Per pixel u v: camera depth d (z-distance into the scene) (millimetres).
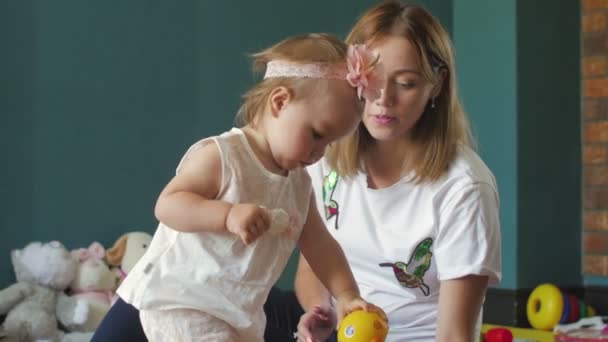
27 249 2682
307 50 1422
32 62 2807
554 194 3955
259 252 1438
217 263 1424
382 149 1797
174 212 1369
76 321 2641
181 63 3168
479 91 3943
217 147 1416
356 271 1882
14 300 2598
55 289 2699
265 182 1443
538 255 3861
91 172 2934
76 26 2906
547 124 3936
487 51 3922
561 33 4020
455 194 1697
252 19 3385
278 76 1428
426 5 3973
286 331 2109
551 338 3354
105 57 2971
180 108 3162
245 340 1454
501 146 3848
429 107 1743
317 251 1578
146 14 3076
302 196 1516
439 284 1806
